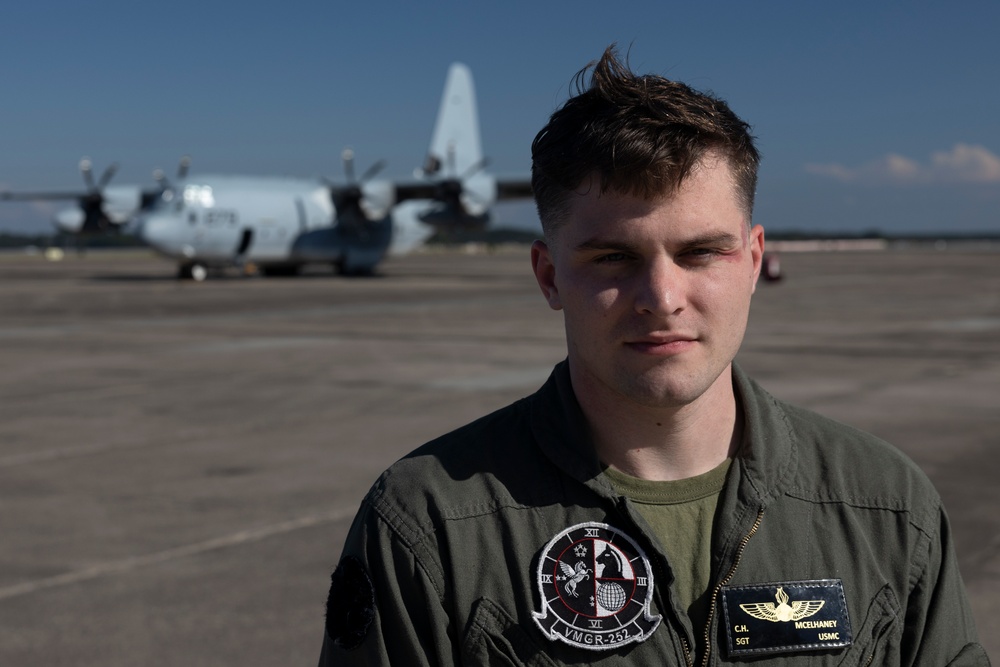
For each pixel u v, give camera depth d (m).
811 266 53.97
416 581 1.38
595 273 1.36
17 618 4.15
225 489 6.29
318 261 38.59
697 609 1.37
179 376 11.57
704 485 1.42
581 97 1.37
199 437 7.99
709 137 1.30
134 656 3.76
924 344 14.27
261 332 16.84
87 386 10.82
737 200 1.36
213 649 3.82
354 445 7.64
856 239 167.88
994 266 53.59
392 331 16.97
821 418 1.53
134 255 101.12
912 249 137.62
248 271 38.94
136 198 41.03
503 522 1.39
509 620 1.35
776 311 20.98
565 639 1.34
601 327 1.35
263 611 4.21
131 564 4.83
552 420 1.44
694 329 1.34
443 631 1.36
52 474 6.74
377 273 45.25
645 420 1.41
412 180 39.41
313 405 9.49
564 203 1.37
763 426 1.45
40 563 4.86
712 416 1.44
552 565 1.37
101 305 23.59
